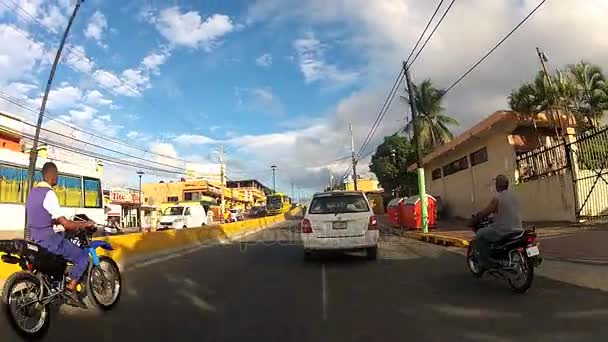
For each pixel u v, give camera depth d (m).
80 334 5.80
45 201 6.29
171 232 16.77
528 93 19.86
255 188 124.25
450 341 5.15
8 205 19.16
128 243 13.51
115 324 6.24
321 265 11.52
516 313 6.18
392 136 51.19
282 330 5.80
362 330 5.68
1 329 5.94
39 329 5.84
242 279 9.87
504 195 7.80
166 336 5.66
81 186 24.28
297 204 106.62
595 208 16.58
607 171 16.11
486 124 21.23
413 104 20.77
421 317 6.17
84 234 6.97
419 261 11.58
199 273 11.01
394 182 51.25
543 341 5.03
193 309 7.08
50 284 6.20
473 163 25.75
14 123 31.20
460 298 7.18
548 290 7.46
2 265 8.59
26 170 20.34
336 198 12.39
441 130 38.22
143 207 62.69
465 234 17.27
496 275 8.15
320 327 5.88
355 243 11.70
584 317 5.86
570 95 19.91
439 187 32.50
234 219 59.25
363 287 8.41
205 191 75.81
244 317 6.51
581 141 17.02
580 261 9.83
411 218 22.23
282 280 9.54
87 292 6.88
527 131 21.39
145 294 8.39
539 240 13.52
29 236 6.29
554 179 18.17
